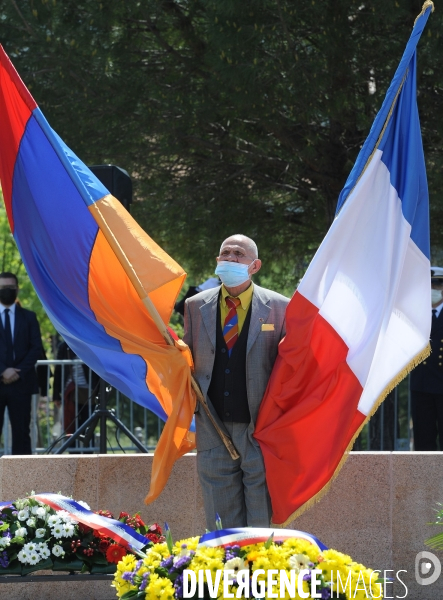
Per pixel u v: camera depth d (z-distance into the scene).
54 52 19.66
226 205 22.47
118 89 20.22
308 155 19.88
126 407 21.80
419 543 11.80
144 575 7.87
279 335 10.47
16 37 20.19
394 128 10.93
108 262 11.05
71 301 11.20
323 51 18.50
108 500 11.81
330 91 18.97
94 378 18.98
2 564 9.58
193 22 20.52
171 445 10.37
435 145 19.70
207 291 10.77
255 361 10.32
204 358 10.47
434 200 18.39
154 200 22.00
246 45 18.20
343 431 10.34
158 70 20.89
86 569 9.72
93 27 19.78
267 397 10.30
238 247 10.33
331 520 11.83
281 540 8.04
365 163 10.78
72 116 20.52
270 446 10.29
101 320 11.06
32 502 9.94
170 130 20.78
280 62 18.31
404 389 22.95
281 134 20.42
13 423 17.91
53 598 11.57
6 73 11.10
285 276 25.39
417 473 11.85
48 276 11.30
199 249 23.05
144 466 11.85
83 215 11.09
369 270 10.62
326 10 18.30
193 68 20.62
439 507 11.79
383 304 10.54
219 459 10.38
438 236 20.94
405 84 10.95
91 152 20.91
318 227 22.58
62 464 11.79
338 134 20.80
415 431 17.08
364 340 10.47
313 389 10.36
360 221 10.68
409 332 10.76
